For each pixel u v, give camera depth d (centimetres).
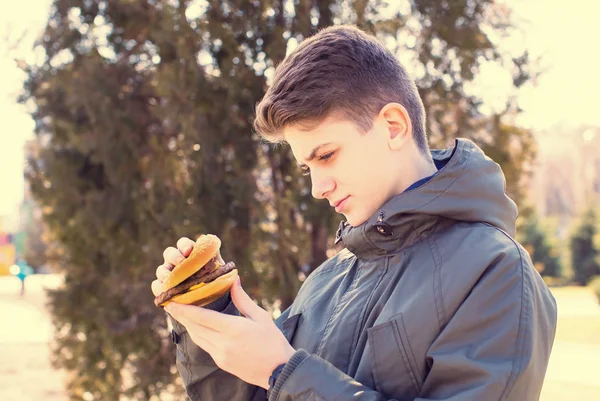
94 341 520
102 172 522
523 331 118
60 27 518
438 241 133
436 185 132
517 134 505
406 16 479
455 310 122
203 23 450
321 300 157
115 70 502
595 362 1009
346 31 142
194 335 131
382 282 138
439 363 117
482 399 111
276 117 134
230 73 441
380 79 135
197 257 135
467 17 480
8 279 2995
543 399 797
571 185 3641
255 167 470
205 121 447
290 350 127
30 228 1248
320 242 476
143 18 498
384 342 126
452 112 494
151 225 467
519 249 128
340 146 132
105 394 529
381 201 138
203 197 455
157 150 500
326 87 130
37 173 538
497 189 138
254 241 463
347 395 115
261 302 461
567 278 2423
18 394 868
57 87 512
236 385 155
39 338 1284
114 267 488
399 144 136
